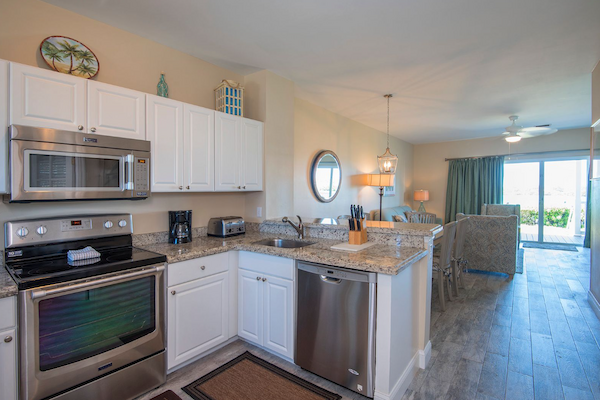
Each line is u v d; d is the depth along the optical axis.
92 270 1.65
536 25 2.20
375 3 1.95
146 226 2.48
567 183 6.77
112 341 1.75
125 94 2.05
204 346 2.27
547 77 3.24
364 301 1.81
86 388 1.65
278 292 2.24
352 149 5.29
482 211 6.62
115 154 1.96
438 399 1.89
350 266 1.84
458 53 2.68
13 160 1.59
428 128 5.97
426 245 2.20
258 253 2.36
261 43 2.52
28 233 1.78
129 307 1.82
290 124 3.37
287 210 3.34
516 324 2.92
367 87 3.58
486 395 1.92
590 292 3.41
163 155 2.26
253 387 1.98
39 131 1.66
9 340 1.42
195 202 2.85
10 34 1.83
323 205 4.60
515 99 4.02
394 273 1.69
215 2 1.96
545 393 1.94
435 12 2.04
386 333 1.76
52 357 1.54
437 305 3.42
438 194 7.73
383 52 2.67
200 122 2.50
